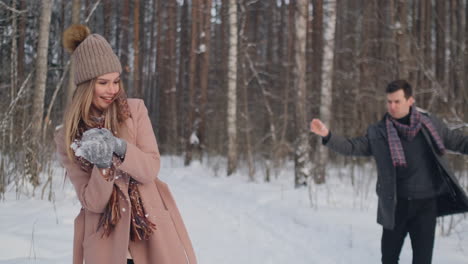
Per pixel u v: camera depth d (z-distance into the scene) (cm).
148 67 2641
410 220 310
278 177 1079
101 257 176
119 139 164
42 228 457
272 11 2139
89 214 184
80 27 191
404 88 311
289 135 1410
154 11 2167
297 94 897
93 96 184
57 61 1126
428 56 1291
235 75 1166
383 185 309
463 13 1481
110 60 180
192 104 1524
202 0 1611
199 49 1551
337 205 657
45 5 757
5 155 657
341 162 1296
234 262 410
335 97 1352
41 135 722
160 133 1977
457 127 554
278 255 433
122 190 177
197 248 457
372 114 1188
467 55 777
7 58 916
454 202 308
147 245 183
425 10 1560
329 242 476
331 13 914
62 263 355
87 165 175
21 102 721
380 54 1402
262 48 2303
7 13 888
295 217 595
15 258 365
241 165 1267
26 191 666
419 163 304
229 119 1163
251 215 630
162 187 199
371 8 1352
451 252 424
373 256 422
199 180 1047
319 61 1543
